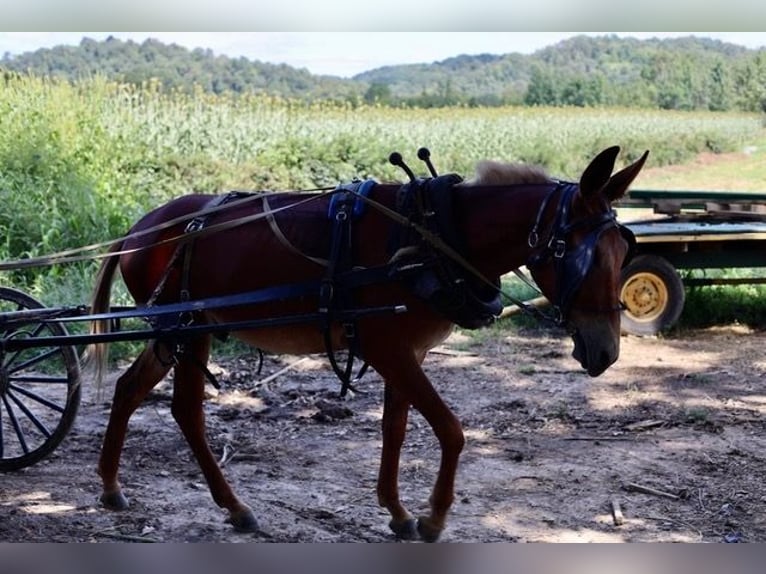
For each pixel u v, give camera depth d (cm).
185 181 1645
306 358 931
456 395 812
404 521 509
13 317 538
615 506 556
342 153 1792
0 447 595
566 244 439
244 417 743
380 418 744
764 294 1159
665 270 1013
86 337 508
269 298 482
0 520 528
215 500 526
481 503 566
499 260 467
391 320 467
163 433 701
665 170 2073
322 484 599
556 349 979
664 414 752
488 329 1055
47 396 791
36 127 1431
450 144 1950
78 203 1191
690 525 532
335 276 473
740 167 2073
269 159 1731
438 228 461
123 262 555
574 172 2011
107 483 547
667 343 1006
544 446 675
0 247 1096
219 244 517
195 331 490
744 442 681
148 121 1700
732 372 888
